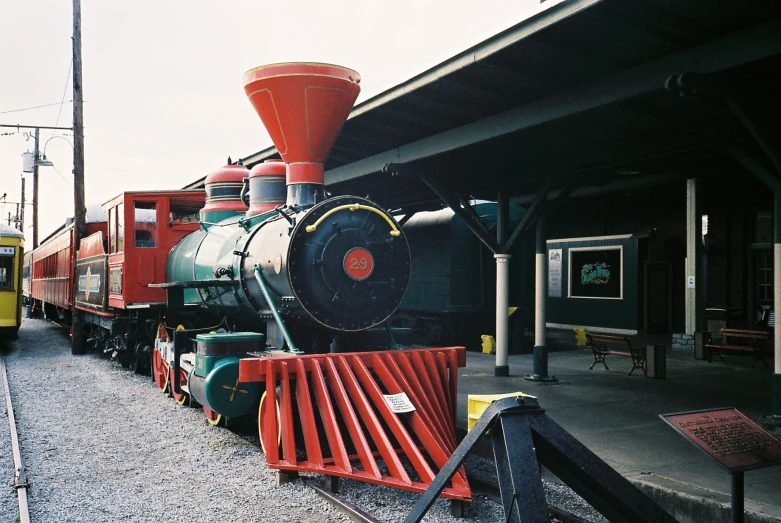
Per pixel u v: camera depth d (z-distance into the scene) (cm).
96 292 1241
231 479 548
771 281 1394
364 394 549
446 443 536
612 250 1723
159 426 735
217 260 812
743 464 324
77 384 1023
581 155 815
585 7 471
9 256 1538
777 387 687
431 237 1544
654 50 543
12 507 482
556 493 510
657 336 1609
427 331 1577
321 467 516
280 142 714
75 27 1548
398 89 674
